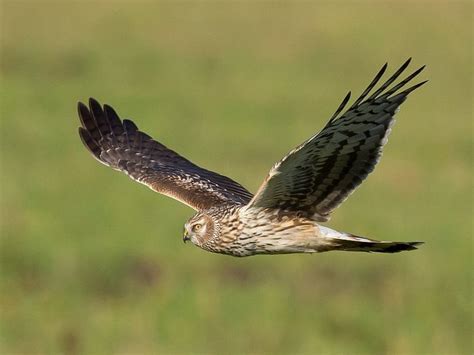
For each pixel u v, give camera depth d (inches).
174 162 421.4
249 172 857.5
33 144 957.2
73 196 781.9
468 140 983.6
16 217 717.3
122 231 695.1
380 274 633.0
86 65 1310.3
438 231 716.7
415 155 924.6
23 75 1251.8
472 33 1413.6
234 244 349.1
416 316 568.7
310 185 330.3
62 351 537.3
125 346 534.0
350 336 553.0
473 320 575.5
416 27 1429.6
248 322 550.9
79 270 633.6
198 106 1127.0
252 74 1272.1
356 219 741.3
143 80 1245.1
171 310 560.1
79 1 1558.8
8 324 561.6
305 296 600.7
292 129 1032.2
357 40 1391.5
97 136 426.9
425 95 1190.3
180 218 729.6
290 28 1434.5
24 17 1478.8
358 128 311.7
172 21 1469.0
